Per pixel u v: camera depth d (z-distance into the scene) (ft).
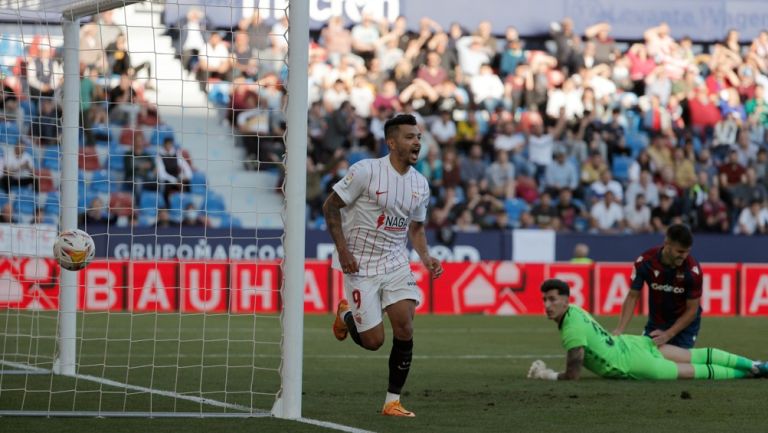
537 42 238.48
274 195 217.36
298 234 65.21
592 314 186.29
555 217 220.02
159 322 155.63
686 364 90.99
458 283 185.68
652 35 242.78
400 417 65.87
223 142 218.59
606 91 237.86
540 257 210.18
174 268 176.24
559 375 89.86
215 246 200.64
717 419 66.49
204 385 84.84
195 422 62.69
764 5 247.09
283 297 65.67
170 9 215.51
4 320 146.41
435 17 232.73
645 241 212.84
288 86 65.26
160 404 71.87
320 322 160.76
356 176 65.51
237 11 218.59
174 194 208.95
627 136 234.17
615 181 227.61
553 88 234.38
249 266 177.37
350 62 228.02
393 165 66.28
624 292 187.83
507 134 227.81
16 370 92.43
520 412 68.95
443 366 104.32
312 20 227.20
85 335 134.31
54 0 86.94
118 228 200.64
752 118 242.78
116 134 208.95
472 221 216.95
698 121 239.91
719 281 188.96
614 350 89.40
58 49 173.99
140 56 213.46
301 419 64.39
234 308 177.06
